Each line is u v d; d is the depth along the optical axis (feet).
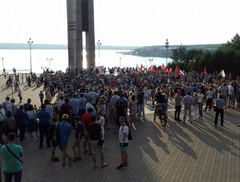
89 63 197.88
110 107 56.59
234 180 29.84
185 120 58.59
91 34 195.00
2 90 127.13
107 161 36.14
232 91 70.59
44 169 33.73
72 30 195.21
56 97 106.32
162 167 33.78
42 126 40.96
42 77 153.28
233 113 65.10
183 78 130.52
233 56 218.59
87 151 39.81
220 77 158.40
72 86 101.45
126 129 32.76
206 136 46.62
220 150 39.63
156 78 127.54
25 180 30.73
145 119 59.88
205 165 34.19
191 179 30.27
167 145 42.19
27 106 49.03
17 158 24.56
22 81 156.46
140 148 40.93
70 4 194.08
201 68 235.61
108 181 30.22
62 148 34.40
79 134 35.42
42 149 41.01
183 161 35.60
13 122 39.50
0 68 310.86
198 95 59.26
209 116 62.03
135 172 32.45
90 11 192.44
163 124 53.72
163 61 636.89
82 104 52.13
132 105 53.52
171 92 86.38
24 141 44.70
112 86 128.88
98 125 33.12
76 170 33.40
